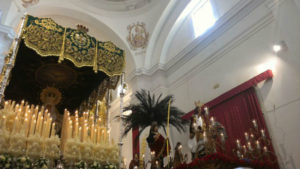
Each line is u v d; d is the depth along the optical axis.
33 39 6.95
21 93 9.61
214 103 8.84
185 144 9.67
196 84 10.33
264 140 6.40
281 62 7.53
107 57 8.09
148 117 7.45
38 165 5.48
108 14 13.57
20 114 6.43
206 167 4.97
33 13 11.90
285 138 6.83
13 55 6.53
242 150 7.37
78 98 10.36
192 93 10.36
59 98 9.67
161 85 11.78
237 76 8.74
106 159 6.54
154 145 6.78
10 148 5.41
